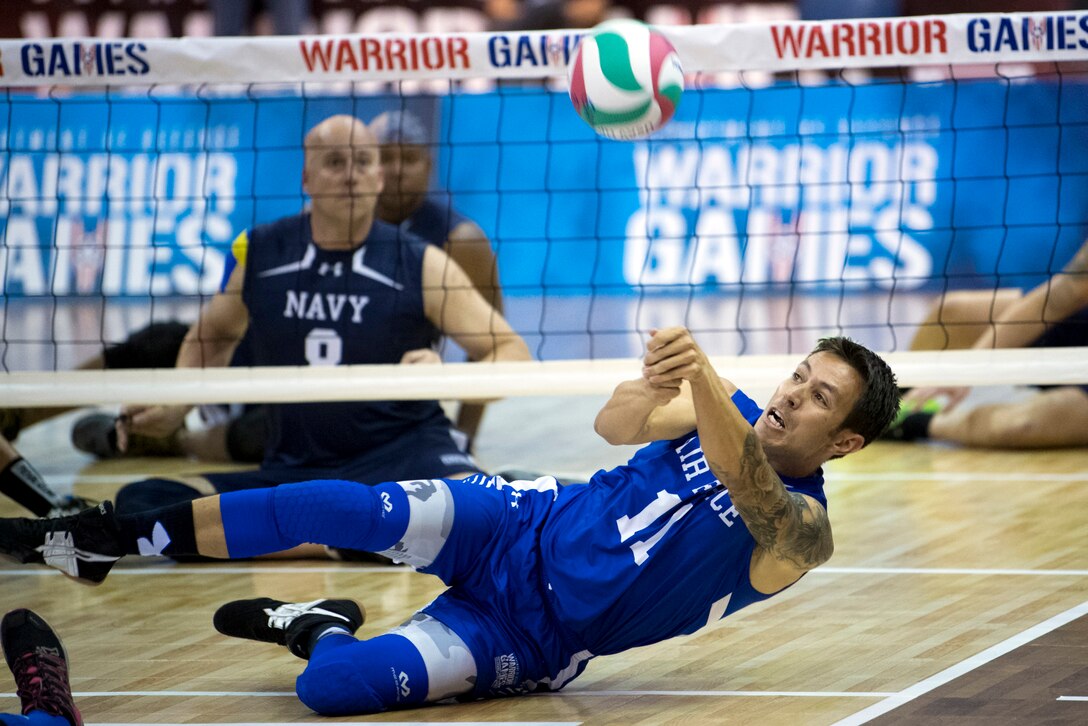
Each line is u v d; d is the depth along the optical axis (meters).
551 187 40.22
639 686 13.88
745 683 13.80
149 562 20.47
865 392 12.62
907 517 21.73
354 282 22.02
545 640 13.24
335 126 21.80
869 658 14.52
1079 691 12.90
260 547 12.73
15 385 21.45
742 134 39.41
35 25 44.09
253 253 22.52
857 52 20.94
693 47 20.98
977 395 31.00
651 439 13.42
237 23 42.41
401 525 12.98
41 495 21.02
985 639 15.01
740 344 35.75
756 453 11.83
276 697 13.62
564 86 40.50
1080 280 25.61
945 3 41.22
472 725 12.43
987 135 38.28
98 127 38.06
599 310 39.59
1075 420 26.86
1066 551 19.09
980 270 37.78
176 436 28.52
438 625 13.18
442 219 26.39
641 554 12.85
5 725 11.12
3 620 12.45
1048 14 20.84
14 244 36.75
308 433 21.34
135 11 43.69
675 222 39.72
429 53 21.23
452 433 22.00
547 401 35.28
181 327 27.22
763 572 13.02
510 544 13.41
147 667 14.91
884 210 38.50
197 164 38.59
